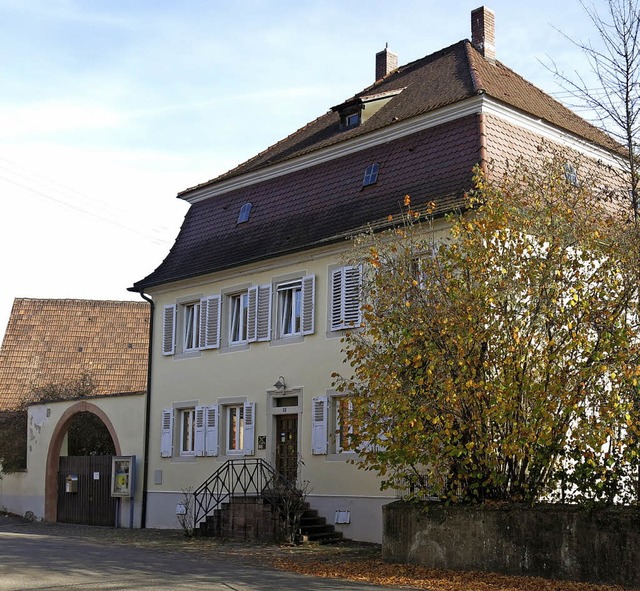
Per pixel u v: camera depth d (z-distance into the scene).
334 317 20.97
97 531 24.00
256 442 22.69
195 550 18.11
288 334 22.50
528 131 20.77
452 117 20.14
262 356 22.84
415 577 13.77
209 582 12.94
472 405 14.05
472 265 14.23
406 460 14.52
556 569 13.27
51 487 28.39
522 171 16.28
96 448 31.59
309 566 15.20
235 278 24.02
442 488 14.72
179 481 24.83
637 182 15.41
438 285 14.54
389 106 23.48
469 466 14.55
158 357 26.16
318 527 20.11
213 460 23.86
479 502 14.55
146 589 12.07
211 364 24.36
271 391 22.42
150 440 25.95
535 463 13.97
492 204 14.73
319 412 21.00
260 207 24.50
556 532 13.34
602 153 21.81
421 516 14.96
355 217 21.02
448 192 19.12
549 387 13.55
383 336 15.02
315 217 22.34
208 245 25.48
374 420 14.78
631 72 15.44
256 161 26.69
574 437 13.40
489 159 19.25
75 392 34.16
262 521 20.03
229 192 26.00
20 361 37.72
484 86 21.20
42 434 29.09
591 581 12.91
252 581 13.16
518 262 14.17
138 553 17.22
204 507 23.53
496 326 13.95
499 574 13.75
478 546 14.13
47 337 38.88
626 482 13.34
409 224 17.09
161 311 26.34
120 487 26.11
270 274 22.97
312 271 21.80
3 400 36.00
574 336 13.68
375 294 15.45
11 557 15.48
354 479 20.08
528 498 14.11
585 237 14.34
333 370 20.83
